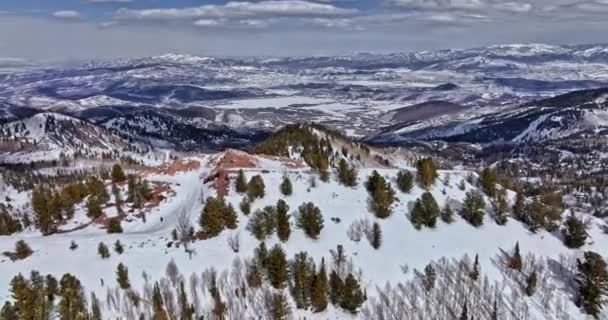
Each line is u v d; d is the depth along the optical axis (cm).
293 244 12156
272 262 10794
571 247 12769
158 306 10025
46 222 13700
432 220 13000
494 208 13738
